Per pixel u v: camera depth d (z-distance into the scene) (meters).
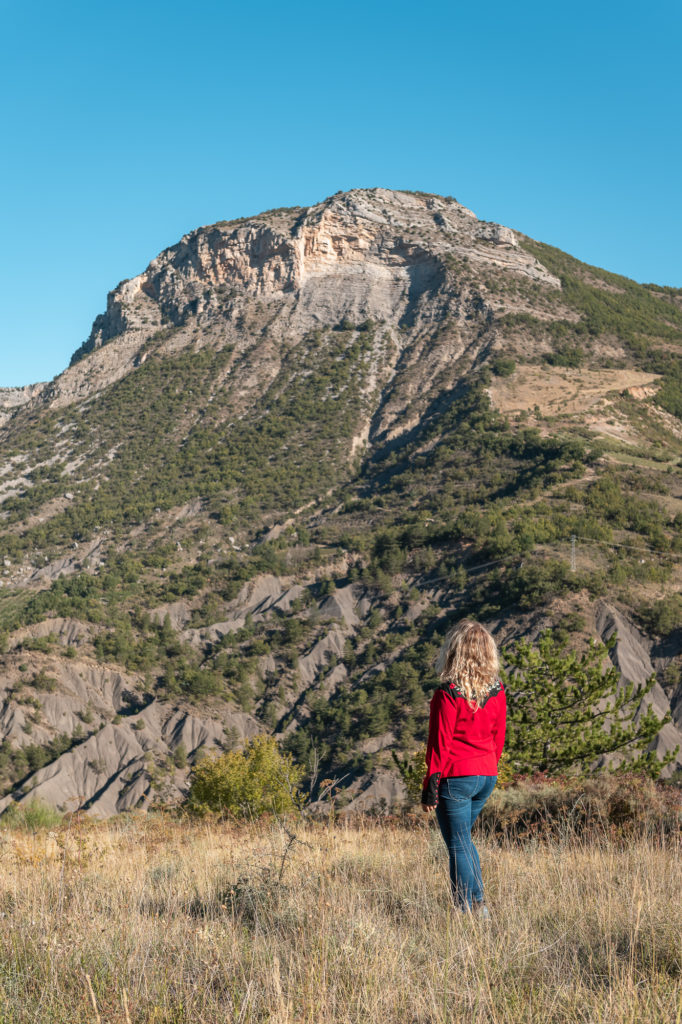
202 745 67.31
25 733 68.56
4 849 6.94
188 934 3.69
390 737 59.50
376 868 5.29
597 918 3.71
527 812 7.74
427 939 3.58
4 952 3.46
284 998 2.85
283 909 4.21
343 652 76.62
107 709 72.25
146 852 7.40
